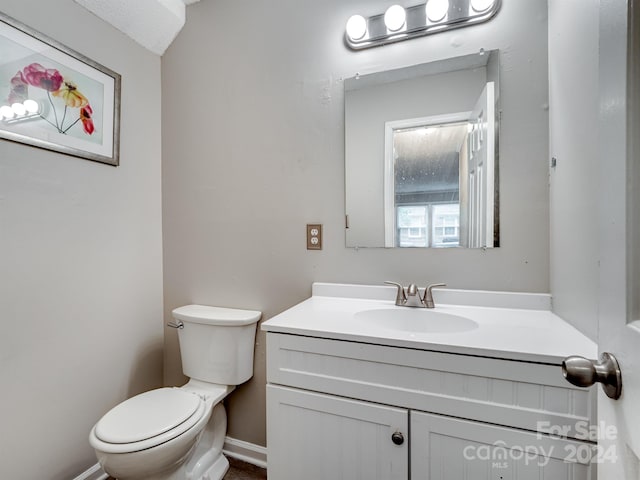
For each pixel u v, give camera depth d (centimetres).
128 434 101
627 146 42
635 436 39
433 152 125
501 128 115
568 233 94
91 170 138
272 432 101
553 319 102
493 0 115
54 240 124
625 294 42
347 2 136
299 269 145
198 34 162
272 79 148
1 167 108
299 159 144
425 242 126
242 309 155
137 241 158
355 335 90
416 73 127
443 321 113
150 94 166
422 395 83
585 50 81
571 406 71
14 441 111
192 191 165
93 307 138
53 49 122
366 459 90
